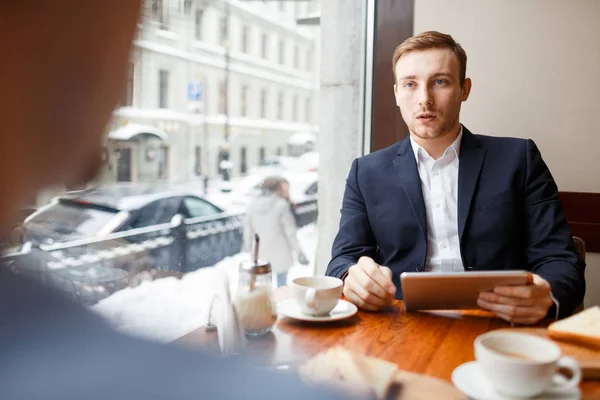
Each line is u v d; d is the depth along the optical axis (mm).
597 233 1945
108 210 5793
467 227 1561
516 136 2059
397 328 1032
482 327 1040
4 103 184
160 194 7258
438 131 1597
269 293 974
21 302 205
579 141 1977
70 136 200
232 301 946
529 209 1564
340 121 2504
